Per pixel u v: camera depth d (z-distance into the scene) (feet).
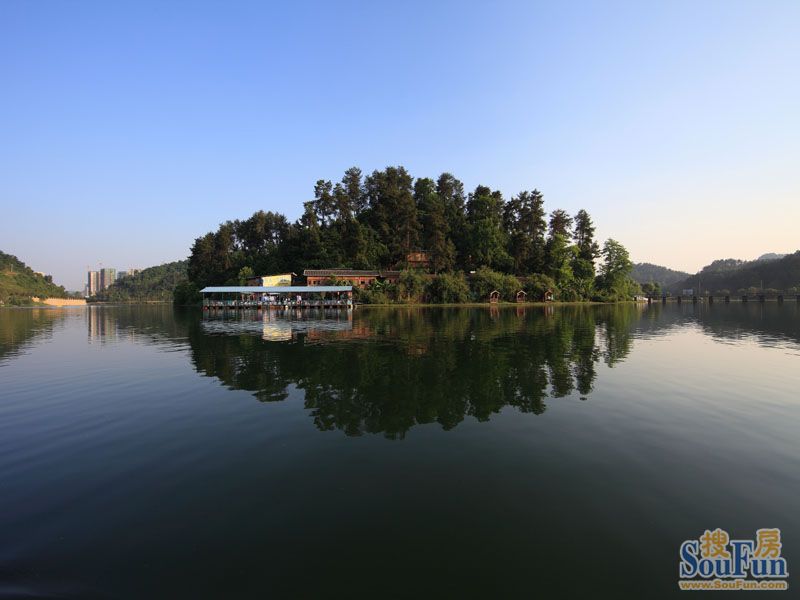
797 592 16.42
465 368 56.70
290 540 19.38
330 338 90.84
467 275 315.37
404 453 28.66
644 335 99.96
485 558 18.11
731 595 16.16
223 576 17.10
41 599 16.05
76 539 19.60
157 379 51.57
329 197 339.57
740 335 101.60
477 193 390.21
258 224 392.88
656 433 32.22
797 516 21.09
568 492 23.44
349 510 21.75
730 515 21.20
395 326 120.37
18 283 522.06
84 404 41.04
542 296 315.78
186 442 30.89
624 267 369.30
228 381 49.93
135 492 23.75
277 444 30.32
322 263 298.15
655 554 18.42
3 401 42.39
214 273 344.90
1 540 19.54
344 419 35.60
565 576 17.07
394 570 17.37
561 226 384.06
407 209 325.62
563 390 44.91
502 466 26.63
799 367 58.44
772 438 31.24
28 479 25.45
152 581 16.88
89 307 377.09
